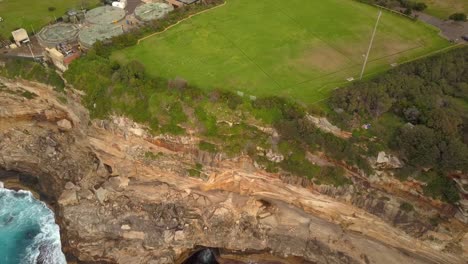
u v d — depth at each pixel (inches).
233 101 2252.7
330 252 2306.8
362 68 2509.8
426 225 2050.9
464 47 2524.6
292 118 2204.7
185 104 2282.2
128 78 2354.8
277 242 2370.8
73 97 2466.8
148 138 2329.0
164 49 2645.2
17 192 2696.9
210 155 2278.5
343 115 2158.0
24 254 2401.6
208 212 2400.3
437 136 1951.3
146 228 2380.7
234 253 2423.7
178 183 2423.7
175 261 2402.8
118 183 2486.5
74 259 2379.4
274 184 2288.4
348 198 2161.7
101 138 2450.8
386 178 2082.9
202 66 2532.0
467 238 2005.4
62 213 2474.2
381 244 2225.6
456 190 1947.6
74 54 2554.1
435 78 2298.2
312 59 2605.8
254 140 2230.6
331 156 2153.1
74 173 2600.9
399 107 2170.3
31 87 2573.8
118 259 2351.1
